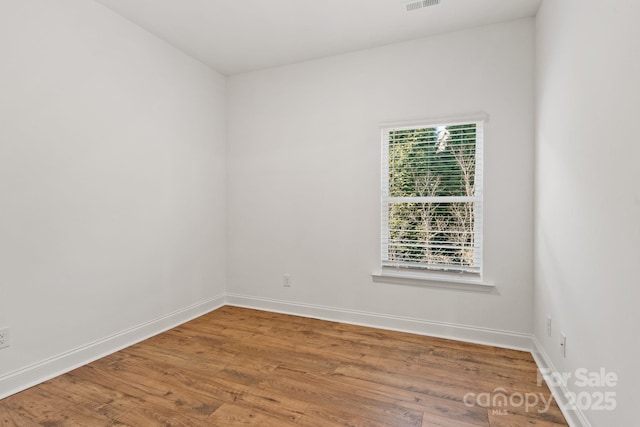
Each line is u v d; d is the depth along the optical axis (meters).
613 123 1.38
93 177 2.55
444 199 3.05
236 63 3.64
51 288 2.29
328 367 2.44
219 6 2.62
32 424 1.78
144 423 1.79
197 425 1.78
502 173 2.82
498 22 2.81
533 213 2.73
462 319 2.97
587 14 1.64
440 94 3.01
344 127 3.40
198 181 3.59
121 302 2.78
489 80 2.85
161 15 2.75
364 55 3.30
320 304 3.54
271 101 3.74
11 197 2.07
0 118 2.02
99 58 2.59
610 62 1.41
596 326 1.55
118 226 2.75
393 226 3.26
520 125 2.76
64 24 2.35
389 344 2.86
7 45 2.05
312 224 3.56
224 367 2.44
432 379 2.27
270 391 2.12
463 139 2.99
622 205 1.31
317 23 2.86
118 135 2.74
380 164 3.25
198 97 3.58
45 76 2.24
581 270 1.73
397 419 1.83
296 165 3.63
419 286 3.12
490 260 2.87
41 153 2.22
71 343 2.41
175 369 2.41
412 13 2.70
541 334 2.50
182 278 3.40
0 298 2.03
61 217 2.35
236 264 3.96
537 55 2.63
